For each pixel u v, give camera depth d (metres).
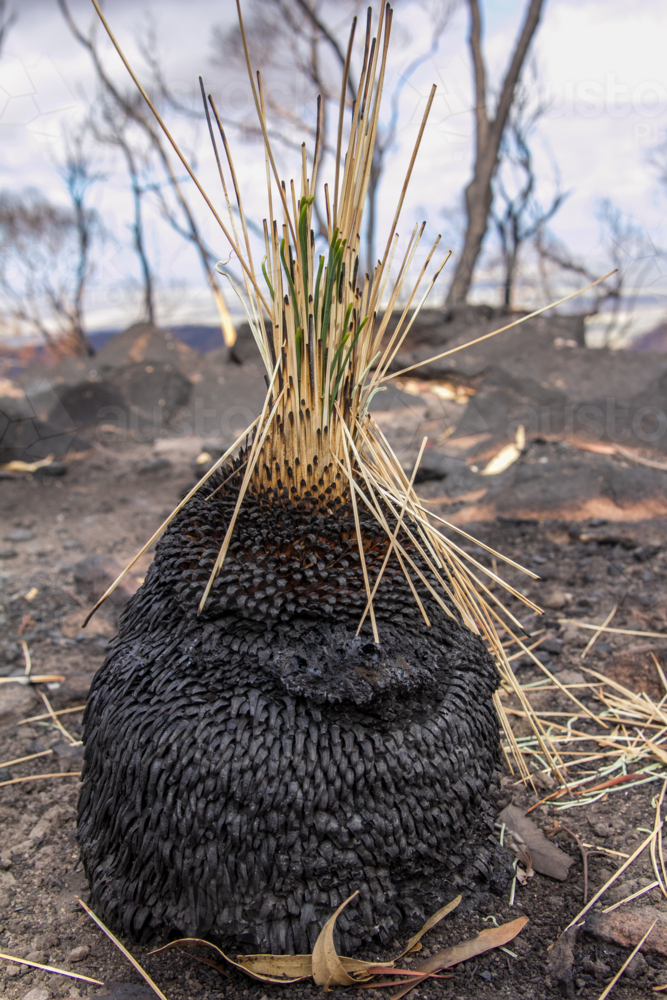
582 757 0.78
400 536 0.59
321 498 0.55
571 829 0.67
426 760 0.52
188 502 0.60
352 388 0.58
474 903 0.57
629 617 1.07
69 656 1.09
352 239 0.56
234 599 0.52
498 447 1.87
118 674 0.56
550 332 2.54
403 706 0.53
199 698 0.51
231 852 0.49
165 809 0.50
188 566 0.55
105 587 1.25
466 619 0.64
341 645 0.52
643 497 1.44
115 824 0.53
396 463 0.63
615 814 0.69
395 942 0.53
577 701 0.86
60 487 1.95
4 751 0.87
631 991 0.50
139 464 2.11
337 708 0.51
